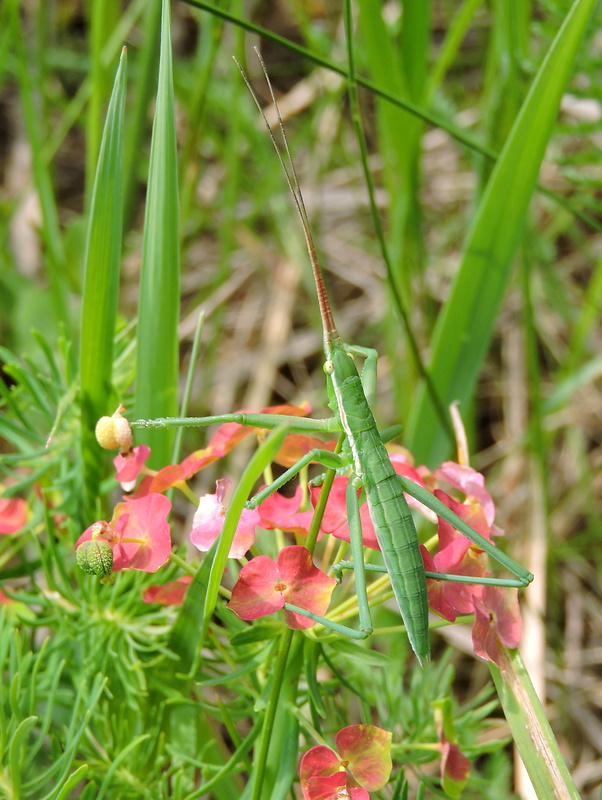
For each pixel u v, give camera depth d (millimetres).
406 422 262
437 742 165
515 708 145
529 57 237
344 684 149
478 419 314
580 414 302
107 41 252
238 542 141
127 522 144
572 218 301
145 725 161
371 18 208
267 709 142
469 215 260
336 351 155
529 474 275
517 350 315
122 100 161
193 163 244
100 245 163
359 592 144
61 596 163
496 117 227
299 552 139
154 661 157
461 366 210
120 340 189
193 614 152
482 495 155
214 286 287
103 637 160
